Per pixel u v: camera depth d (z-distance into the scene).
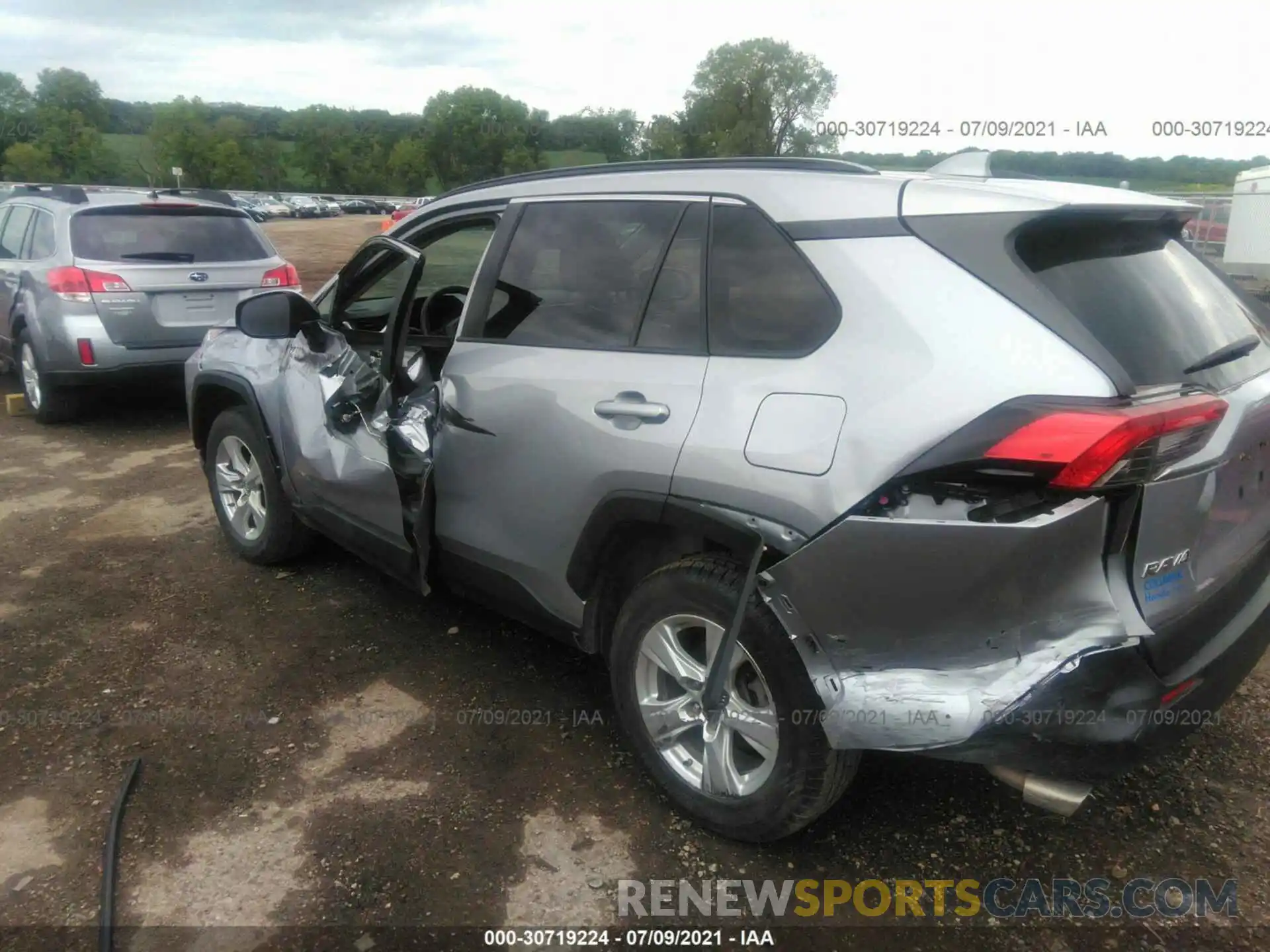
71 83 114.81
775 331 2.47
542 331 3.06
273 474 4.21
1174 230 2.79
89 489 5.80
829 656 2.28
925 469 2.10
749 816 2.54
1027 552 2.02
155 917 2.40
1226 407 2.16
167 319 6.91
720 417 2.47
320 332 3.79
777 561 2.34
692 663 2.66
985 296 2.19
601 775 2.97
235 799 2.85
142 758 3.04
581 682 3.55
